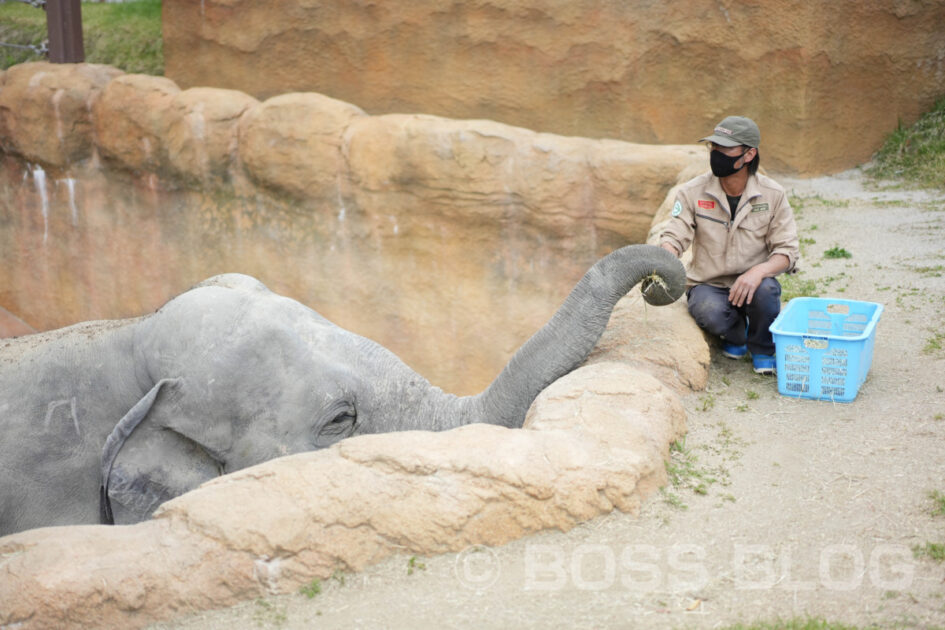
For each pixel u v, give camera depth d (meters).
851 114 11.93
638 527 3.99
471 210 10.62
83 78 13.04
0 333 13.98
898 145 11.94
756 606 3.48
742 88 11.79
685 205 5.77
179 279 12.76
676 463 4.52
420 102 13.46
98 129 12.84
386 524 3.75
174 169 12.37
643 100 12.21
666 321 5.84
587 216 10.12
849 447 4.71
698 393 5.43
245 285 4.91
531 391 4.96
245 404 4.48
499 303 10.79
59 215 13.40
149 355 4.57
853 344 5.13
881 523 3.99
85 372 4.69
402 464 3.85
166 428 4.49
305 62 14.10
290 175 11.57
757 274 5.54
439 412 4.83
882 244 8.42
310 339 4.64
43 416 4.62
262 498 3.70
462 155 10.49
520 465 3.91
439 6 12.98
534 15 12.45
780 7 11.34
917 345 6.04
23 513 4.57
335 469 3.82
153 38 16.94
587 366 5.03
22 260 13.84
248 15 14.32
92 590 3.39
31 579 3.38
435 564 3.75
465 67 13.03
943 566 3.64
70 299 13.64
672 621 3.40
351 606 3.54
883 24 11.83
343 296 11.67
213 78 14.87
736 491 4.32
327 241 11.62
